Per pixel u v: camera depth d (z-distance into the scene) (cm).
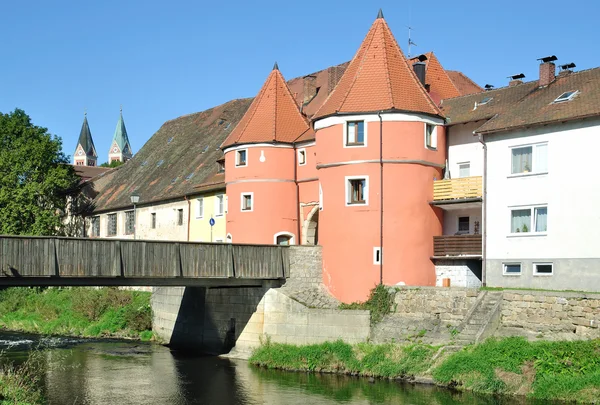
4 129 5766
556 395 2284
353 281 3372
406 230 3369
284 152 4016
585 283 2862
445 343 2778
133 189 5862
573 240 2906
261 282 3409
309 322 3219
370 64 3559
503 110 3353
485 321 2733
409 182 3391
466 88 4562
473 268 3366
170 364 3322
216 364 3294
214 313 3688
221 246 3228
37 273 2725
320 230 3547
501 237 3147
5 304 5375
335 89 3628
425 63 3928
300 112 4194
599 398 2198
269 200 3975
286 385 2769
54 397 2666
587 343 2408
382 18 3691
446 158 3578
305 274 3475
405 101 3434
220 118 5688
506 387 2398
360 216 3391
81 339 4284
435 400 2386
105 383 2909
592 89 3067
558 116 2964
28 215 5569
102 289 5072
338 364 2950
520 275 3070
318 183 3884
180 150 5800
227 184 4153
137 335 4331
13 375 2589
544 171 3017
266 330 3372
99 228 6194
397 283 3331
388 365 2780
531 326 2667
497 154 3188
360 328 3081
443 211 3522
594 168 2858
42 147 5731
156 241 3041
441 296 2983
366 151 3406
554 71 3431
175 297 4081
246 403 2530
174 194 5056
